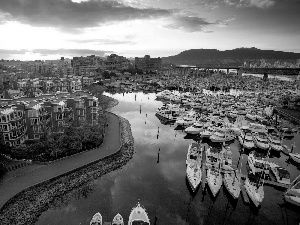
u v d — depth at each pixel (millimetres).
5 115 66062
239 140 94938
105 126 100438
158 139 96438
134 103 167375
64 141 72625
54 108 81188
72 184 59500
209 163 69500
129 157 77062
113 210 51750
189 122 112938
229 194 57156
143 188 60375
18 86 148125
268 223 49938
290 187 59469
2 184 55625
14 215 47719
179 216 50844
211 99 171000
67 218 48750
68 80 172250
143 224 46156
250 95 194500
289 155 82312
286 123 121500
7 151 66562
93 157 71500
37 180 57812
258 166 68062
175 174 67938
